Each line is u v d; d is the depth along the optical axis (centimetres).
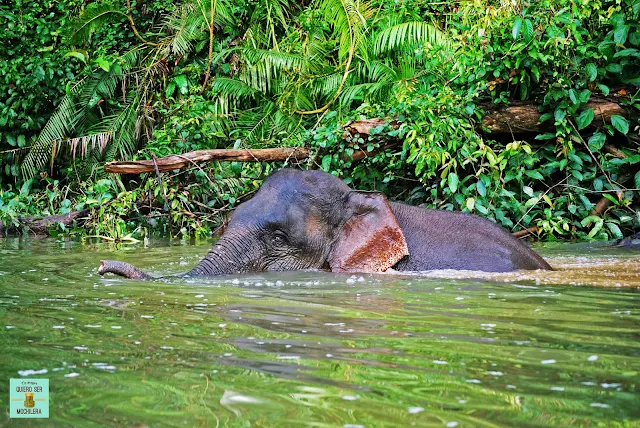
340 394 278
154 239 1068
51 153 1405
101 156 1403
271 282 598
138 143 1420
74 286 561
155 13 1605
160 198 1160
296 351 343
